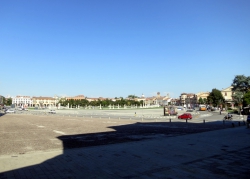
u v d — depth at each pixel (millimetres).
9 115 73812
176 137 22797
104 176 9789
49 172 10477
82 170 10773
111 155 14156
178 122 44969
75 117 62156
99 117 62125
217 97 128500
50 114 80812
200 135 24359
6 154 14844
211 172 10273
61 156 13992
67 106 169000
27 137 23375
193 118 59219
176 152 14938
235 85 110125
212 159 12828
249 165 11469
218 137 22516
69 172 10438
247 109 76812
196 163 11930
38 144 18922
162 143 18906
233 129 31266
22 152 15539
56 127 34094
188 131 28734
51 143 19422
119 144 18562
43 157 13750
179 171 10469
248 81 104500
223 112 94188
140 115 72688
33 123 41594
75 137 23297
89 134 25812
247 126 32969
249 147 16594
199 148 16344
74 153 14906
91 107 169750
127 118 57875
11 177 9742
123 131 28812
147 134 25594
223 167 11102
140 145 17938
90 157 13625
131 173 10211
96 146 17641
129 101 193500
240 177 9516
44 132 27875
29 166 11602
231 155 13867
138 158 13227
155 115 71688
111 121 47156
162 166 11375
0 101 170000
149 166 11383
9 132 27875
